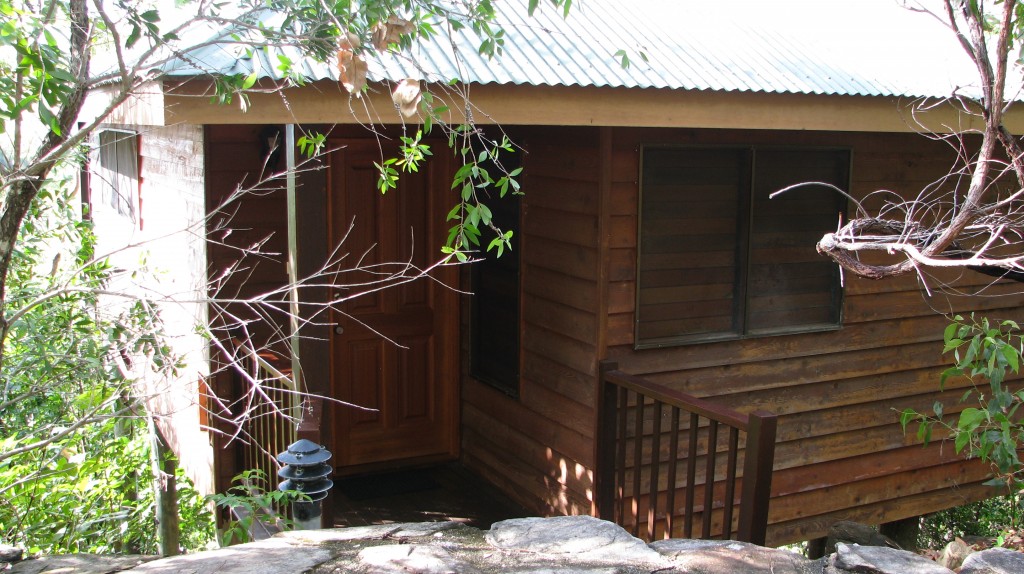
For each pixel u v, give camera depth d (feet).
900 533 23.66
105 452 20.06
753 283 19.36
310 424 13.84
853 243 11.46
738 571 9.36
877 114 17.78
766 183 19.22
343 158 20.12
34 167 12.38
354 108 13.43
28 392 17.83
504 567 9.28
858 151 20.15
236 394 19.48
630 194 17.74
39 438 18.48
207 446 19.56
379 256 20.90
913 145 20.84
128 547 18.74
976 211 10.97
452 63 14.58
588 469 17.92
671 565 9.43
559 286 18.61
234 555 9.58
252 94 12.92
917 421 21.97
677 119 15.83
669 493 16.22
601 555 9.66
